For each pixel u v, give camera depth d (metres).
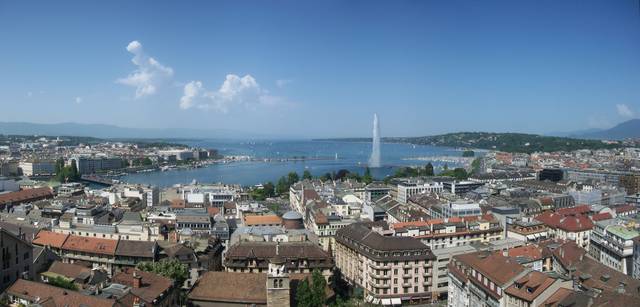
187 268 196.62
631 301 131.12
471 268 179.50
